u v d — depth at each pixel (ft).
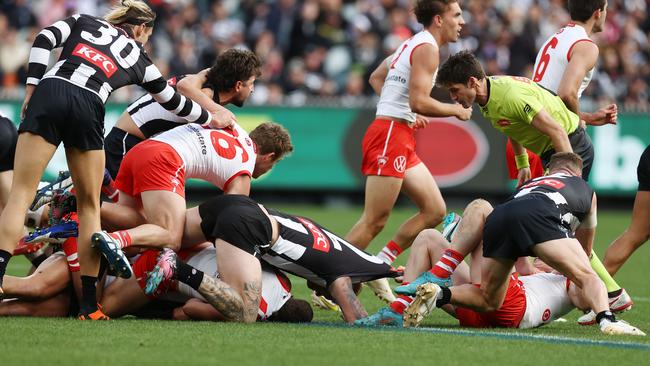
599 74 212.64
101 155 73.15
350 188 197.88
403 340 66.23
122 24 80.02
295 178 198.70
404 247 100.01
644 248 155.84
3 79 211.61
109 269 75.46
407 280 78.69
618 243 90.74
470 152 192.03
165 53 211.20
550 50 94.17
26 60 213.25
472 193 192.44
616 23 221.05
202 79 88.28
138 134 91.86
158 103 85.51
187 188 201.87
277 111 198.29
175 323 71.41
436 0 93.61
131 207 80.07
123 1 80.48
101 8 221.66
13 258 123.85
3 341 62.23
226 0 223.71
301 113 197.98
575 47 91.71
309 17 216.33
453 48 207.00
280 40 216.74
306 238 75.10
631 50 218.18
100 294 75.31
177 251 75.82
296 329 70.18
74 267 74.23
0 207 94.32
